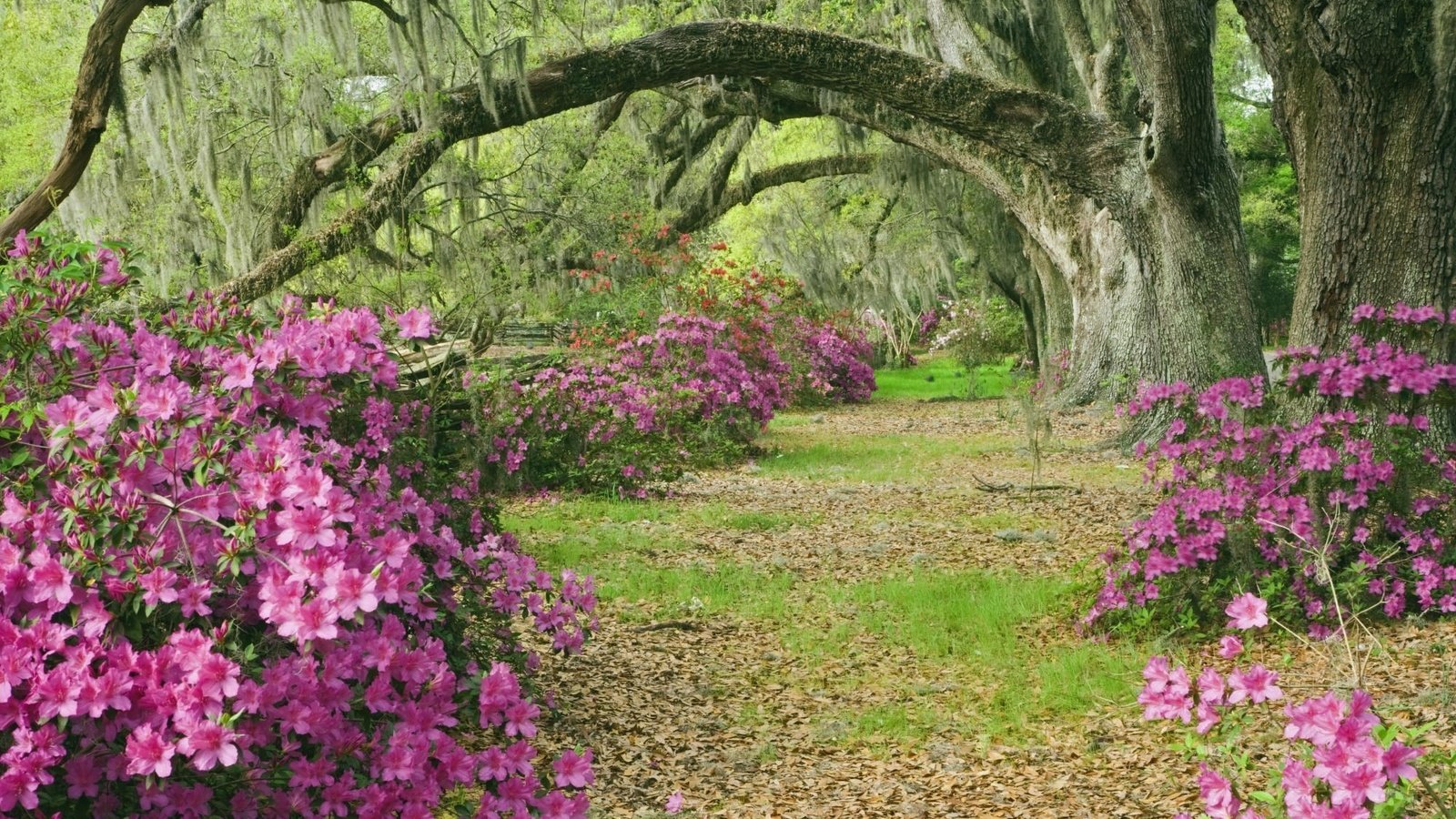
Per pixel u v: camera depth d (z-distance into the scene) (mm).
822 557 9719
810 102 20156
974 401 26281
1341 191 7934
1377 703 5277
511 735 3365
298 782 2924
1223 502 6699
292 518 2893
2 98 19500
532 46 19359
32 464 3238
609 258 21719
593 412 12617
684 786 4938
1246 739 4949
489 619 4594
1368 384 6941
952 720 5750
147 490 3033
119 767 2768
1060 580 8523
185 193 15883
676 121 27031
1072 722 5621
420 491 4910
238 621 3057
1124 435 15477
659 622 7578
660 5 22906
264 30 16891
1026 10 19984
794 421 22406
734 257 35531
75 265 3734
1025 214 20891
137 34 17516
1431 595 6621
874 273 34281
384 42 18750
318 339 3414
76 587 2846
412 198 18250
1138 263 16266
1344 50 7605
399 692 3309
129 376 3598
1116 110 19156
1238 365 13695
